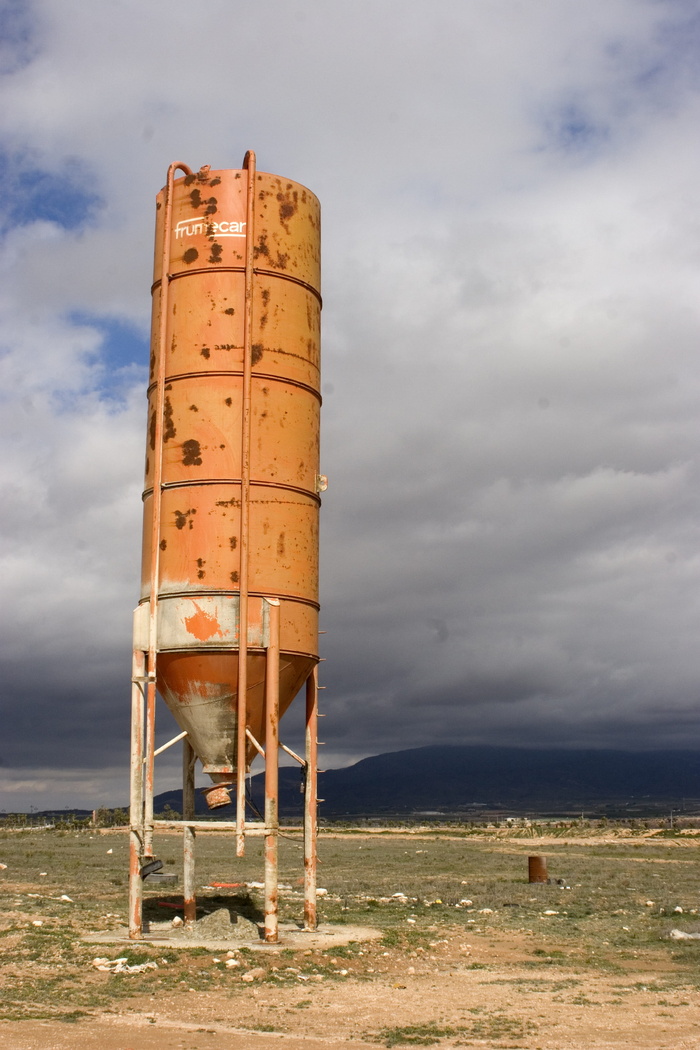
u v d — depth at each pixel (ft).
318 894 129.80
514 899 128.77
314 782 92.94
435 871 178.70
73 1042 52.54
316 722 92.99
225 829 83.41
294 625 86.12
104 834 298.97
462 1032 56.80
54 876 150.10
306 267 93.04
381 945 85.71
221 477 85.71
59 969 71.67
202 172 91.35
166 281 90.33
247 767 87.71
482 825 505.25
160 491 87.10
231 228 89.92
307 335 92.17
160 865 87.81
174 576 85.15
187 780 93.97
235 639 83.46
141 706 85.40
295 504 88.17
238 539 84.89
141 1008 61.67
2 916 94.73
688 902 124.47
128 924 90.84
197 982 68.90
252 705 84.64
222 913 88.79
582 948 90.33
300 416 89.97
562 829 342.85
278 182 92.22
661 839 276.21
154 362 91.97
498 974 76.84
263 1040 54.13
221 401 86.99
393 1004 64.49
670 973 77.82
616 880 156.87
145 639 85.61
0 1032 54.39
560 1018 60.70
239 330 88.38
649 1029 57.62
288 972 72.74
